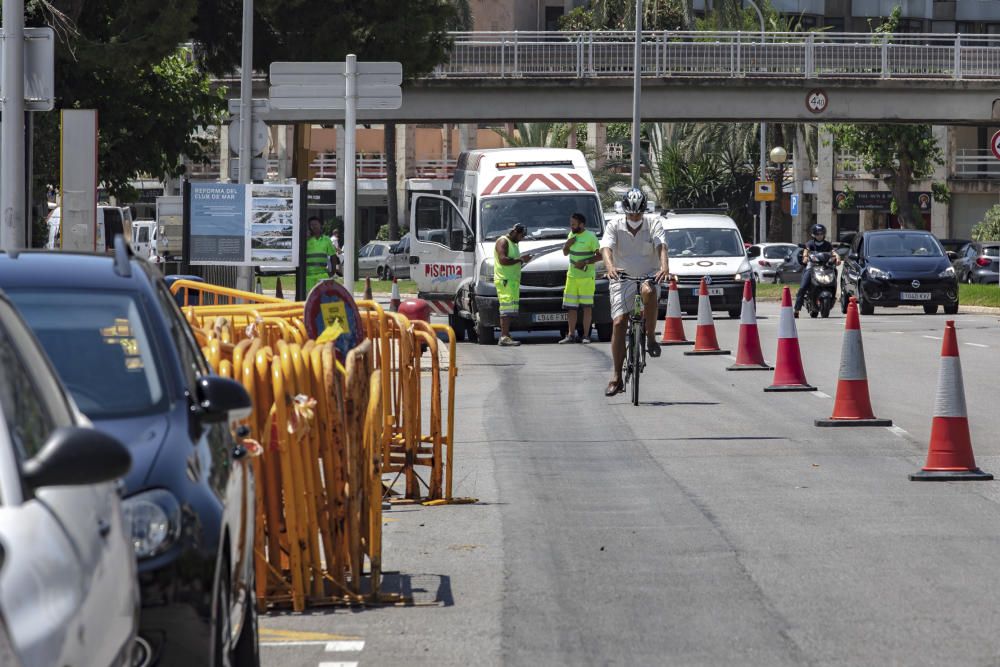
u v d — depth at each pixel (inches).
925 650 757.3
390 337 1243.2
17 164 1557.6
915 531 1059.9
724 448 1473.9
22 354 454.9
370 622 827.4
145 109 3661.4
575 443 1524.4
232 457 655.1
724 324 3464.6
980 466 1347.2
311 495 859.4
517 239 2955.2
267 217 2464.3
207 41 3959.2
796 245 6397.6
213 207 2460.6
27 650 350.6
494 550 1013.8
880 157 6692.9
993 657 743.7
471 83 5049.2
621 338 1883.6
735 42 5108.3
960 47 5137.8
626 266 1867.6
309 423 835.4
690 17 6555.1
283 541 883.4
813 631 796.0
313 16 3909.9
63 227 1654.8
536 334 3368.6
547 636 791.7
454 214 3166.8
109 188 3750.0
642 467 1363.2
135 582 471.8
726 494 1218.0
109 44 2824.8
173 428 600.1
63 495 418.9
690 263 3708.2
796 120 5147.6
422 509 1175.6
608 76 5083.7
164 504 548.4
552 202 3110.2
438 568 961.5
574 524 1101.7
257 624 711.1
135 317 652.1
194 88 3742.6
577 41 5088.6
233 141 2785.4
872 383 2066.9
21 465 395.2
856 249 3937.0
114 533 453.7
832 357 2481.5
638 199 1850.4
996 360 2413.9
